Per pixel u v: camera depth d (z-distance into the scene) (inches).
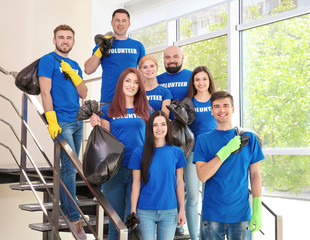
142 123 121.0
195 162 106.8
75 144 139.6
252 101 207.5
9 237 215.0
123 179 119.3
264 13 201.8
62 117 132.2
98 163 106.0
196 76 136.7
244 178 102.0
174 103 134.4
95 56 145.1
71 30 138.3
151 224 109.8
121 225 96.9
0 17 213.9
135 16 265.1
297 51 187.8
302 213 181.3
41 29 225.9
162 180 110.9
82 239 124.0
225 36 219.1
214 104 105.6
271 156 194.9
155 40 266.7
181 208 114.7
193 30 240.5
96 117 113.9
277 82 195.9
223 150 99.3
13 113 213.3
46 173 178.5
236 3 212.7
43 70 131.0
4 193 214.2
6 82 212.7
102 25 263.3
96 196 106.3
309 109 182.2
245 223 101.1
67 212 131.2
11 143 211.9
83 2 240.4
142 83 121.4
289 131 189.8
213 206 101.8
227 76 217.0
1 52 213.3
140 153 113.5
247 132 104.4
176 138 129.6
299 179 183.0
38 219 224.7
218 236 101.8
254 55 207.0
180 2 232.5
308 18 183.5
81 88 136.0
